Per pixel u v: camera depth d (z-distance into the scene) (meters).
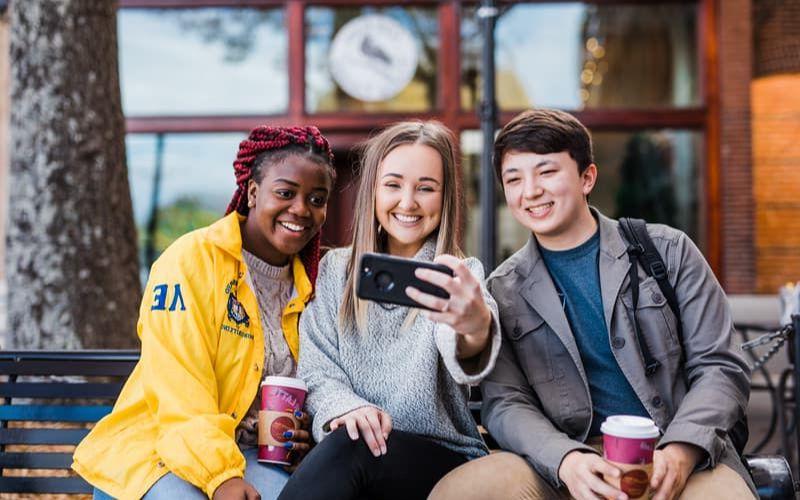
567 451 2.22
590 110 8.65
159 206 8.70
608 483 2.09
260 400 2.60
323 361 2.50
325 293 2.61
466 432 2.52
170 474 2.35
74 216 4.37
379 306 2.48
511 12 8.73
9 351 2.88
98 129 4.44
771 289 8.38
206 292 2.52
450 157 2.56
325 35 8.72
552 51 8.73
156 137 8.73
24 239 4.37
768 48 8.50
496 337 2.20
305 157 2.60
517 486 2.24
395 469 2.28
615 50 8.73
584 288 2.53
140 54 8.77
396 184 2.50
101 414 2.91
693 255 2.50
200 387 2.40
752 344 3.35
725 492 2.17
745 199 8.41
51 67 4.36
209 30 8.78
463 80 8.62
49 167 4.36
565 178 2.47
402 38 8.67
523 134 2.47
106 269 4.43
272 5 8.72
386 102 8.66
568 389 2.47
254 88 8.74
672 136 8.64
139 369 2.58
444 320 2.11
